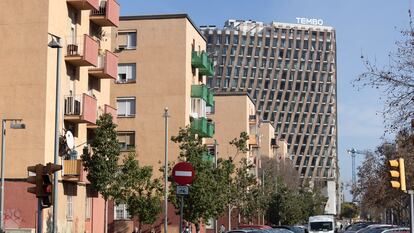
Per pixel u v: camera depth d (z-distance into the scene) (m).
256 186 65.25
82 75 39.59
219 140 79.00
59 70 24.95
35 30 35.53
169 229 53.22
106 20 41.22
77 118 36.78
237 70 169.00
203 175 39.66
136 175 37.78
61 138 36.09
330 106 177.62
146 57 54.19
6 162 35.12
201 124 54.59
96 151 35.38
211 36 168.75
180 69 53.75
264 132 108.56
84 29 40.06
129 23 54.62
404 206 69.38
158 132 53.47
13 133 35.22
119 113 54.28
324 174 176.38
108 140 35.47
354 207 178.62
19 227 34.59
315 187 120.69
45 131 34.91
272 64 172.62
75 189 38.41
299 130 175.00
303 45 176.12
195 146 41.12
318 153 176.38
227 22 177.00
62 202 36.25
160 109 53.62
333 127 178.12
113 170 35.53
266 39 172.25
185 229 43.53
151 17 54.41
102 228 43.69
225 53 168.62
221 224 67.81
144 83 54.06
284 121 173.12
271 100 171.75
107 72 40.91
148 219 41.50
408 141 24.09
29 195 34.72
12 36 35.72
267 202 78.19
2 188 33.31
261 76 171.12
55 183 24.06
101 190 35.53
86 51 37.22
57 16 36.47
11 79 35.53
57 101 24.80
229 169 49.22
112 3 41.59
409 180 46.84
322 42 177.88
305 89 175.88
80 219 39.28
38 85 35.22
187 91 54.22
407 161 46.94
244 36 170.25
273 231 36.03
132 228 52.50
